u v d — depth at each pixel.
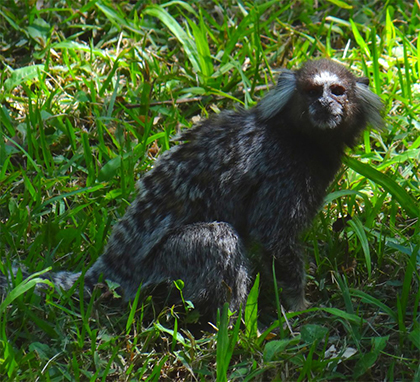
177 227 9.59
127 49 14.25
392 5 15.48
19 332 8.98
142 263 9.67
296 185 9.66
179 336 8.84
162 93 13.15
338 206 10.90
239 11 15.14
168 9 15.33
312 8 15.27
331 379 8.48
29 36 14.13
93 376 8.13
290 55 14.34
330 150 9.99
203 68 13.39
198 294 9.33
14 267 9.81
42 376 8.25
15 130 12.48
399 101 12.88
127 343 8.88
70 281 9.67
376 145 12.27
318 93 9.57
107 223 10.56
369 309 9.52
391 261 10.12
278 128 9.84
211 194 9.67
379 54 13.86
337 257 10.17
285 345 8.41
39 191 10.96
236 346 8.85
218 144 9.82
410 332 8.82
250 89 13.16
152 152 12.22
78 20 14.76
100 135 11.89
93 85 12.88
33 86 13.43
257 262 10.22
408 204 10.38
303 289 9.70
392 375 8.25
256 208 9.65
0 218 11.01
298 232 9.73
